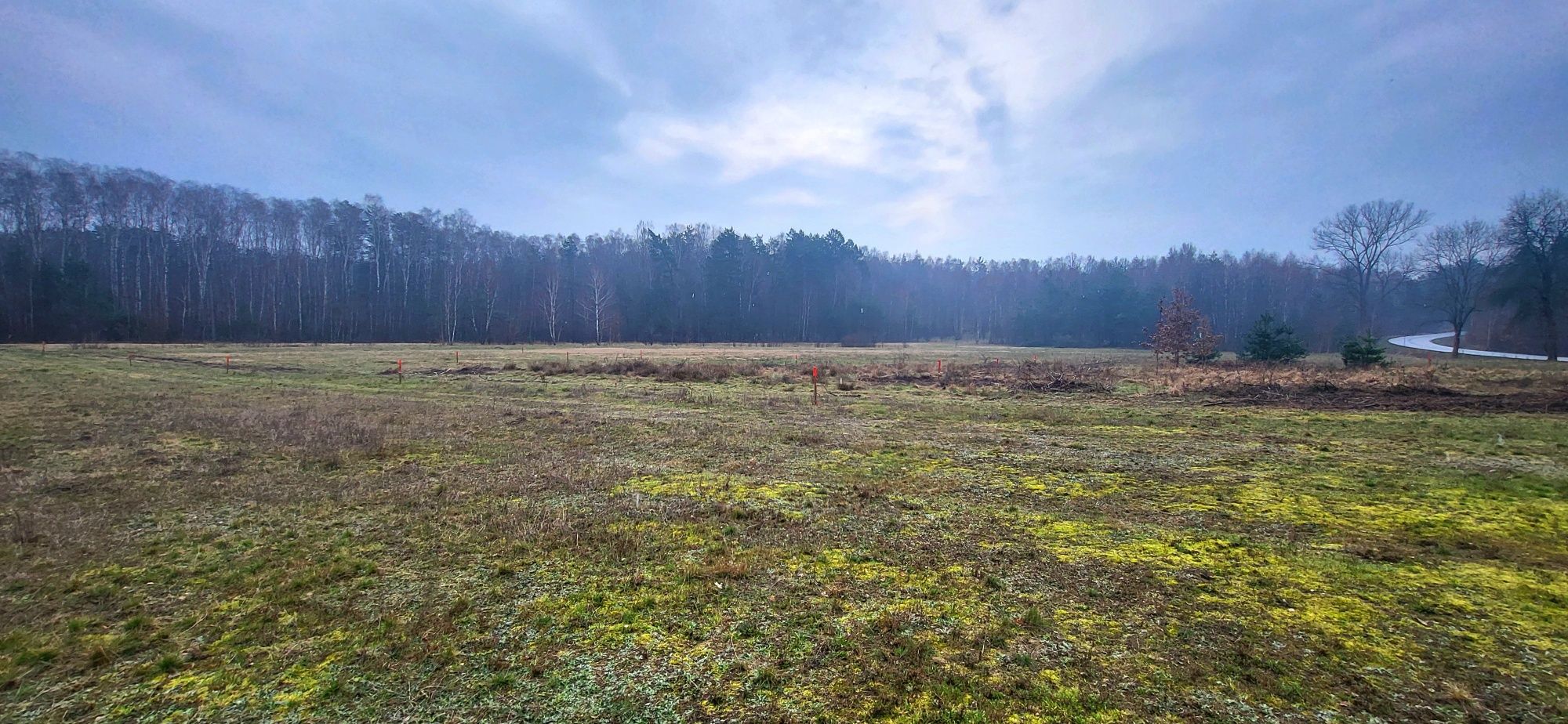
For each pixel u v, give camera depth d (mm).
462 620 4258
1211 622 4105
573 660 3730
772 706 3240
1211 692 3318
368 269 64438
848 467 8797
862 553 5414
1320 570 4973
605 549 5555
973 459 9242
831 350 51531
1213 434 11289
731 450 9992
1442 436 10805
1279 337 26938
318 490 7711
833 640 3910
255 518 6625
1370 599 4422
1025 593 4574
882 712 3178
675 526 6215
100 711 3291
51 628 4199
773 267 75750
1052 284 75250
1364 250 48125
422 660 3760
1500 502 6773
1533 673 3459
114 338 48281
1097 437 11031
